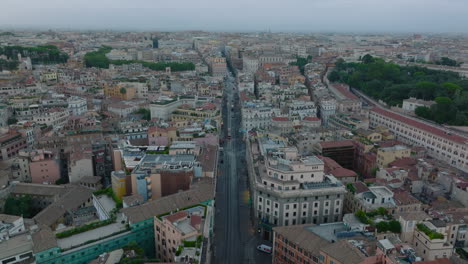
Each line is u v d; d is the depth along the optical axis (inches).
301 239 5531.5
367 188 7022.6
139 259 4918.8
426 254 5073.8
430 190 7367.1
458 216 5816.9
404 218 5388.8
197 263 4776.1
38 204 7642.7
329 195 6752.0
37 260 4977.9
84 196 7514.8
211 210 6417.3
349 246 4933.6
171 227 5398.6
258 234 7116.1
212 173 7623.0
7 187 7682.1
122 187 7032.5
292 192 6614.2
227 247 6732.3
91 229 5821.9
